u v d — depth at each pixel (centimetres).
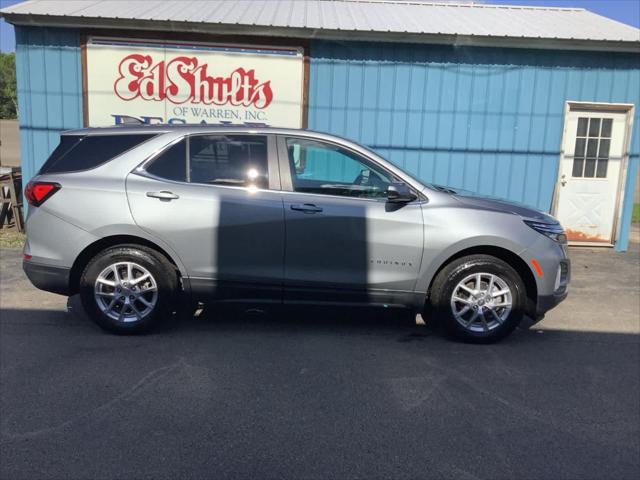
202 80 934
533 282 517
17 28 911
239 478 308
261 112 945
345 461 326
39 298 635
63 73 925
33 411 375
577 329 583
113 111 937
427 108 952
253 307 550
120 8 970
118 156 507
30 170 948
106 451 330
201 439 346
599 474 320
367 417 378
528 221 511
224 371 446
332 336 534
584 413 392
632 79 946
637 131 959
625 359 499
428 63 938
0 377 426
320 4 1134
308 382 430
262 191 502
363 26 936
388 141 959
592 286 756
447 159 966
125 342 503
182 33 918
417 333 549
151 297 511
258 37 922
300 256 502
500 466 325
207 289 507
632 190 977
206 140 511
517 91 948
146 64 925
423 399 407
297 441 345
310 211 497
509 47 926
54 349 484
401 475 313
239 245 500
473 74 942
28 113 934
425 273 506
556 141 963
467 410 392
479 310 512
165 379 429
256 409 385
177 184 501
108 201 494
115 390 409
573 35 933
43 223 499
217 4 1066
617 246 988
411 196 499
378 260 504
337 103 947
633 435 364
